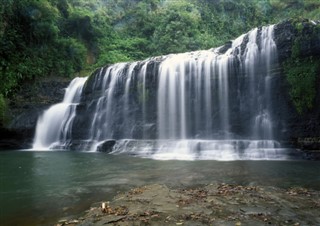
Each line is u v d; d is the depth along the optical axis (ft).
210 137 57.06
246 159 44.27
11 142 69.05
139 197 21.02
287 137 50.37
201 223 15.51
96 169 35.65
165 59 65.41
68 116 71.61
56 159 45.83
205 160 43.39
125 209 18.24
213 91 58.03
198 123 58.59
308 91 49.26
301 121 49.67
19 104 72.74
